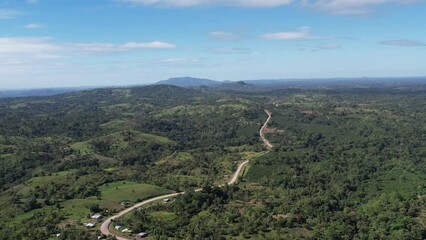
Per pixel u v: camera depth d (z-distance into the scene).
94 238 194.75
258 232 193.50
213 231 194.00
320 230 193.38
